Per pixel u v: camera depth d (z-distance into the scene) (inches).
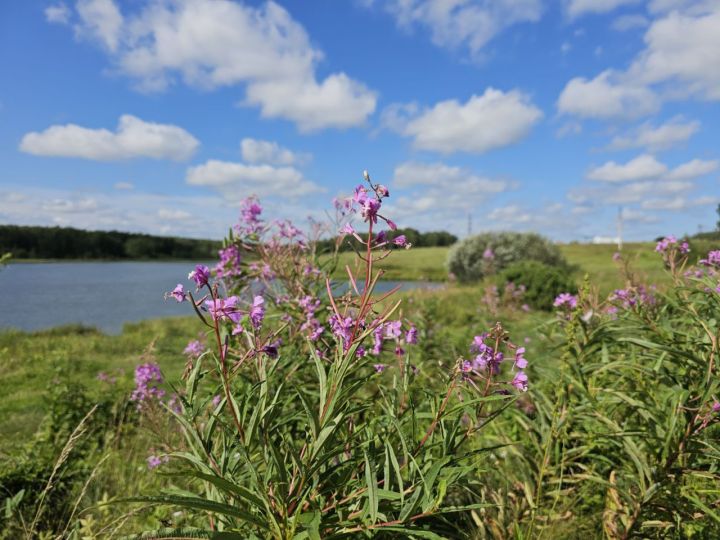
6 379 333.7
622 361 90.7
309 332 95.4
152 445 143.7
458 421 64.8
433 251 1899.6
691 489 80.2
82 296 1328.7
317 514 51.2
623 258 135.4
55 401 194.7
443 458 56.7
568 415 93.0
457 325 387.2
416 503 56.2
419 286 554.3
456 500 88.6
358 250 61.3
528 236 1184.2
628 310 109.9
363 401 81.8
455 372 67.8
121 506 123.3
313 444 53.7
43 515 122.3
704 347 83.7
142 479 136.9
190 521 80.3
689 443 77.4
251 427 55.5
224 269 118.0
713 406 74.2
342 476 60.9
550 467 95.0
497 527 83.5
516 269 591.8
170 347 431.2
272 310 119.2
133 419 201.6
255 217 128.6
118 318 912.9
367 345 88.2
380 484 62.3
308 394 85.9
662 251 121.5
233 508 47.6
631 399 84.5
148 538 47.9
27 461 143.3
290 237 127.0
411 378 77.5
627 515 83.7
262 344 65.4
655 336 98.6
